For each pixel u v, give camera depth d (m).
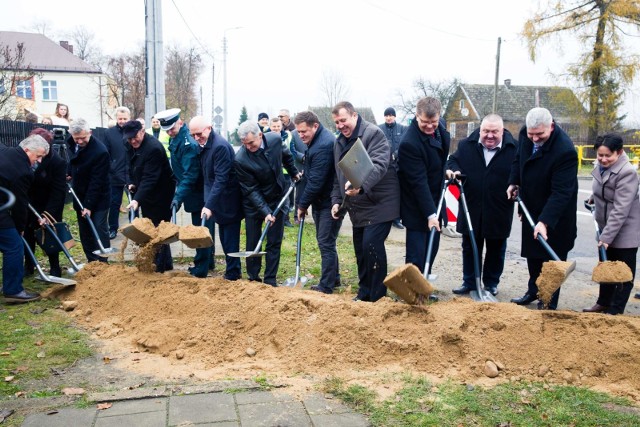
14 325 5.30
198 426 3.41
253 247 6.52
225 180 6.47
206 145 6.60
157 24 12.59
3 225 5.81
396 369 4.22
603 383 4.09
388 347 4.37
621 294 5.54
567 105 34.66
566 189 5.40
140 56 43.22
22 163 5.86
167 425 3.42
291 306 4.83
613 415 3.56
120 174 9.88
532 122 5.38
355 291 6.64
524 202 5.83
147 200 7.03
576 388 3.98
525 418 3.54
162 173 7.00
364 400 3.73
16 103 20.02
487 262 6.65
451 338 4.36
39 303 6.01
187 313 5.16
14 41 44.41
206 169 6.66
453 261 8.60
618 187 5.45
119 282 5.96
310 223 11.98
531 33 34.00
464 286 6.80
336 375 4.14
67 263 8.03
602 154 5.49
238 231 6.83
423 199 5.54
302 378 4.10
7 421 3.46
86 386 3.98
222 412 3.57
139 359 4.53
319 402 3.71
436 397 3.79
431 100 5.49
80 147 7.09
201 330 4.86
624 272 4.84
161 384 4.02
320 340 4.45
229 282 5.49
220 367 4.39
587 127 34.91
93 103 45.19
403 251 9.22
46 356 4.54
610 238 5.48
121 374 4.22
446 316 4.60
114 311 5.61
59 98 44.41
